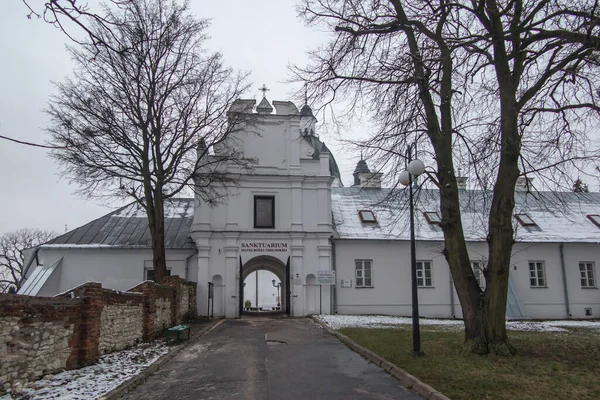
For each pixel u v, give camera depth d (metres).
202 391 8.50
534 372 9.12
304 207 26.64
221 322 21.84
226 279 25.19
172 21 19.98
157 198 19.92
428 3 12.01
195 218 25.48
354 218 29.00
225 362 11.37
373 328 17.81
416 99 12.89
